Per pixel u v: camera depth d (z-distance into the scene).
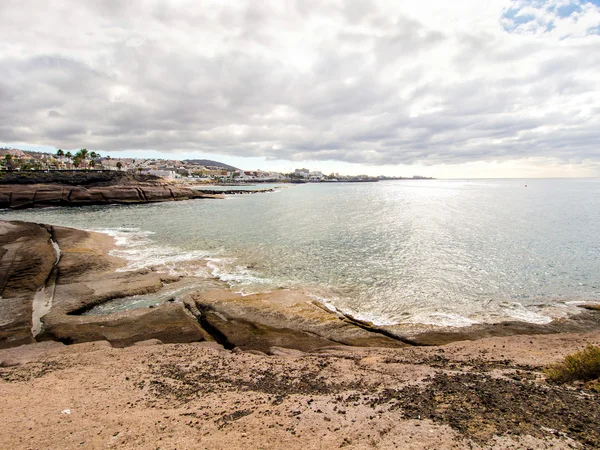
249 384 10.60
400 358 12.97
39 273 25.08
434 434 6.64
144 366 12.37
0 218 64.62
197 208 84.56
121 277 24.95
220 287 23.77
